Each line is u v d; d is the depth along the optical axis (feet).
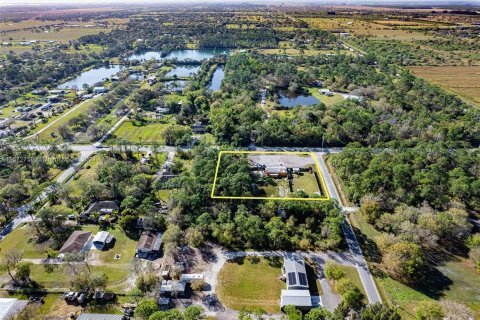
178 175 427.74
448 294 269.44
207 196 368.68
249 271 291.99
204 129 570.87
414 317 249.14
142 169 438.40
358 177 389.39
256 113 580.71
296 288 267.39
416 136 510.99
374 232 336.29
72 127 583.17
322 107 616.39
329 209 345.51
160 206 374.22
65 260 283.18
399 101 631.56
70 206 377.50
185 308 256.52
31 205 379.55
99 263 298.97
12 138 515.91
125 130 572.10
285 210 356.79
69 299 264.31
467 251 313.73
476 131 510.99
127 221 333.62
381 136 509.76
